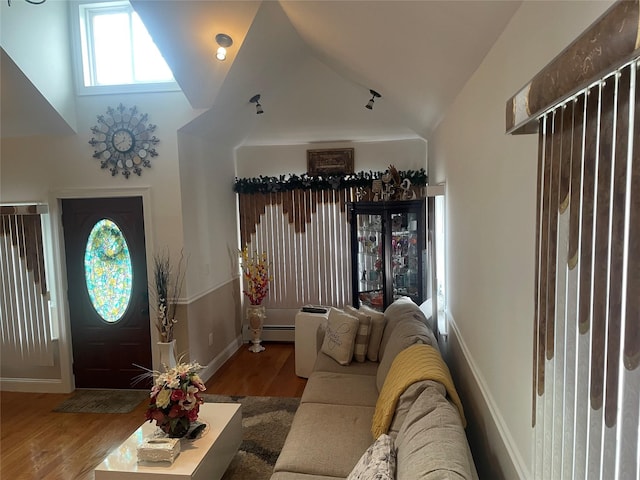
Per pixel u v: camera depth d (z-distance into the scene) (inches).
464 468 55.7
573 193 33.3
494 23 59.2
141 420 145.3
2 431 139.3
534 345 42.9
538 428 41.4
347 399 115.2
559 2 40.4
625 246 27.1
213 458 98.0
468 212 91.9
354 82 173.3
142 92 157.5
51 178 165.3
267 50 144.4
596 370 30.4
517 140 54.1
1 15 131.6
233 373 180.9
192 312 164.4
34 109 152.6
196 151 172.2
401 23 77.9
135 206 163.3
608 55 25.0
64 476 115.2
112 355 170.6
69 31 158.1
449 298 131.1
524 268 52.0
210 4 118.2
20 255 166.6
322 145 210.2
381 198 186.2
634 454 26.5
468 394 97.0
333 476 83.8
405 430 73.4
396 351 108.7
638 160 25.4
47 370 171.6
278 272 216.1
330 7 90.9
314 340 172.9
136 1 118.9
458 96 100.8
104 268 167.8
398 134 203.2
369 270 179.2
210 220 184.1
